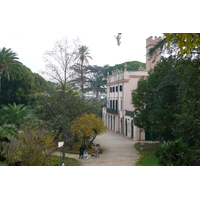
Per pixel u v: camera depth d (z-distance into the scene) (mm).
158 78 18578
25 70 39062
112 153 20359
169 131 17156
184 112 5949
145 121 21359
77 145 24375
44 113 15352
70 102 15102
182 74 6316
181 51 6359
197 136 5629
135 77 35781
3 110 27172
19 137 10117
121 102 37719
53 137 15766
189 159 4055
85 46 24062
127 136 34531
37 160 9438
